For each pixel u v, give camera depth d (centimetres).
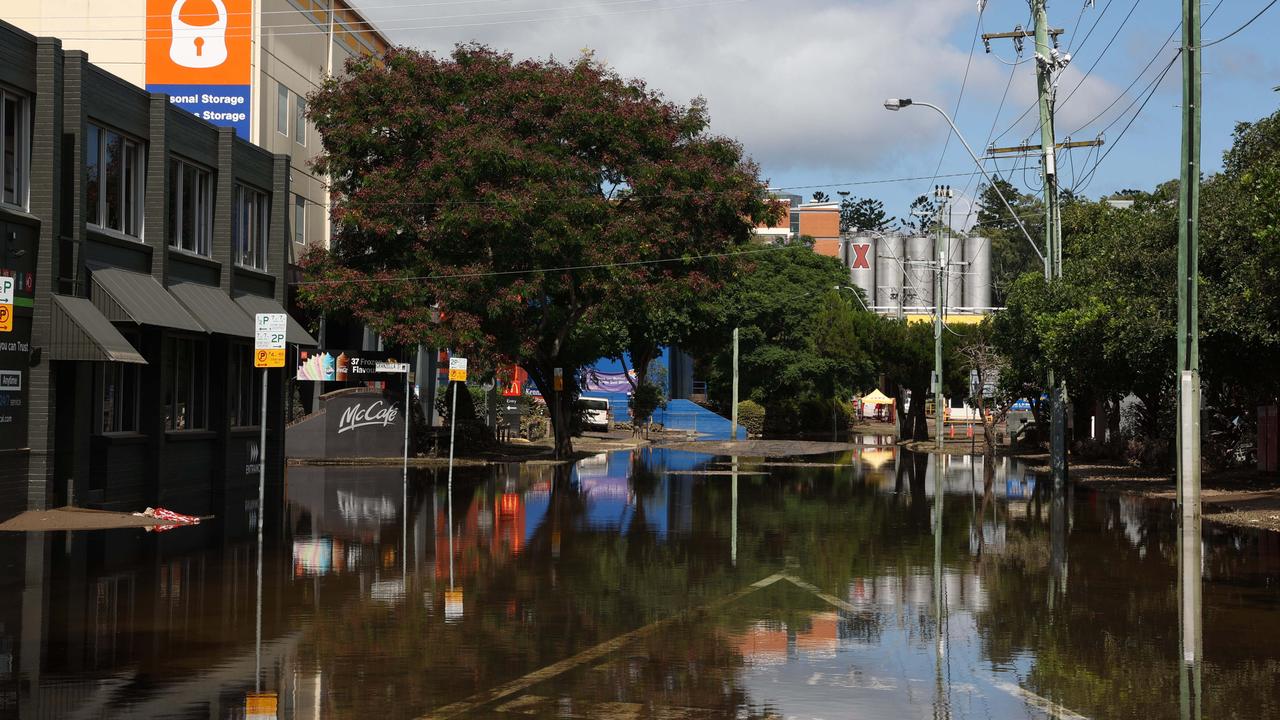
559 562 1540
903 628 1108
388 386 4328
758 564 1546
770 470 3781
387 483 2986
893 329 6475
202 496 2539
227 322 2575
